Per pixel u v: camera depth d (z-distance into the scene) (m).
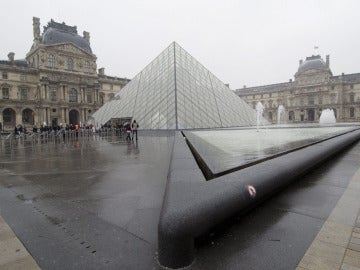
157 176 9.32
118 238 4.52
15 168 11.54
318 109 137.38
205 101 44.91
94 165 11.94
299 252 3.97
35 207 6.17
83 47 103.00
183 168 6.40
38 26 94.56
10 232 4.84
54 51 93.12
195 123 39.31
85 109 98.88
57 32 96.62
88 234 4.70
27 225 5.15
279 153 8.99
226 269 3.60
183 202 4.16
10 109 89.81
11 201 6.63
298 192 6.78
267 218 5.22
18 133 41.62
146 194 7.07
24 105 89.12
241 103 54.34
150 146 21.05
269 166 6.67
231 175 5.73
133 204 6.25
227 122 44.47
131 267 3.67
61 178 9.27
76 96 98.38
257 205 5.91
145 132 39.19
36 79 92.69
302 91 141.38
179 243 3.64
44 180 9.00
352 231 4.60
